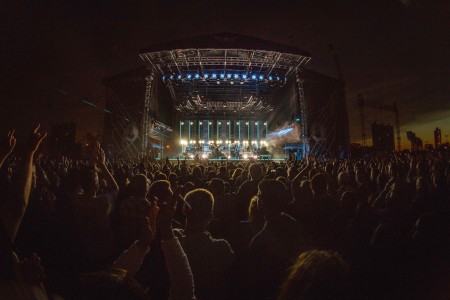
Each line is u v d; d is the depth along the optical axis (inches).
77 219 145.2
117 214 157.6
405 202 148.9
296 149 1140.5
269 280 115.5
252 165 245.6
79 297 42.4
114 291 42.2
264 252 118.4
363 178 270.1
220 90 1198.3
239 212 211.8
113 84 1024.9
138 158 981.2
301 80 983.0
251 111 1437.0
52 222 146.6
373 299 103.8
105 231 147.2
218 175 333.4
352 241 142.0
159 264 119.0
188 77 1051.3
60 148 940.6
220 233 169.5
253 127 1467.8
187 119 1457.9
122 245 148.1
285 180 262.1
